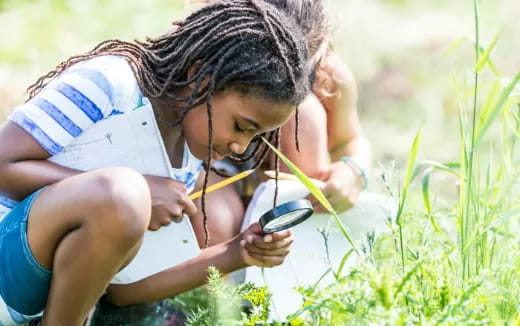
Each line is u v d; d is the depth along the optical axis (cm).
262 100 246
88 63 253
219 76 246
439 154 465
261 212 301
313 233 301
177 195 257
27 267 236
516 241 262
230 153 264
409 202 298
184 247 266
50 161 249
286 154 315
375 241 277
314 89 331
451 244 271
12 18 598
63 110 245
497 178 277
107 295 288
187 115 257
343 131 343
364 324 201
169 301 300
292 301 292
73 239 228
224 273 279
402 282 203
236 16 251
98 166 253
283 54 246
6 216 245
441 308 223
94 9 625
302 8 269
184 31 257
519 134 270
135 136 252
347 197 302
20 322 249
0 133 244
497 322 204
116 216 223
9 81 486
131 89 253
